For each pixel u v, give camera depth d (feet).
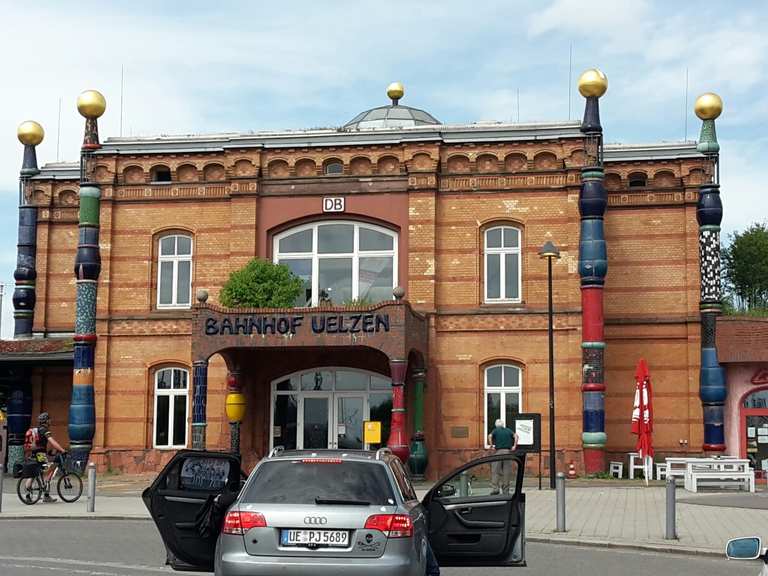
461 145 103.81
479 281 102.94
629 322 108.17
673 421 106.73
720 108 105.91
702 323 103.60
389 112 129.08
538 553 52.42
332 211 104.83
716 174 105.70
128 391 106.63
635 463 105.91
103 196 108.58
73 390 106.01
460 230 103.60
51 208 121.08
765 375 102.68
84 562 47.83
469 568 47.19
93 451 105.70
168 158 108.17
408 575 31.99
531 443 86.12
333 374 103.86
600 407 97.96
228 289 97.14
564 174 102.42
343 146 105.09
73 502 78.48
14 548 53.01
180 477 40.57
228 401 100.53
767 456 102.42
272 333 93.35
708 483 86.63
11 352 114.62
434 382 101.55
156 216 108.37
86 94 108.06
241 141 106.42
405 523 32.48
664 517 65.62
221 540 32.78
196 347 94.27
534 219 102.58
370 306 92.43
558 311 100.89
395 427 91.25
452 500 38.86
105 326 107.24
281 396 104.42
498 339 101.76
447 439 101.45
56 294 120.26
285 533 32.22
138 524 65.31
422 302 102.22
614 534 57.88
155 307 107.96
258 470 34.06
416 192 103.50
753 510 69.36
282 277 97.45
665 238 108.58
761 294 192.24
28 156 120.78
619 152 109.09
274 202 106.01
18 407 116.67
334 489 33.09
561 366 100.53
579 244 100.48
